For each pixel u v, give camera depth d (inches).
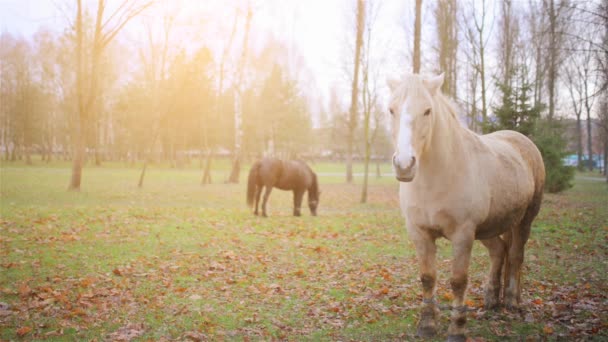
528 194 158.9
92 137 1612.9
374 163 2647.6
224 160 2753.4
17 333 140.3
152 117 1459.2
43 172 1086.4
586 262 237.0
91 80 654.5
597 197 581.9
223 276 218.1
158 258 248.2
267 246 293.1
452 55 683.4
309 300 182.7
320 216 464.4
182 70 893.8
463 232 132.9
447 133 132.4
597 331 140.7
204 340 141.2
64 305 168.1
